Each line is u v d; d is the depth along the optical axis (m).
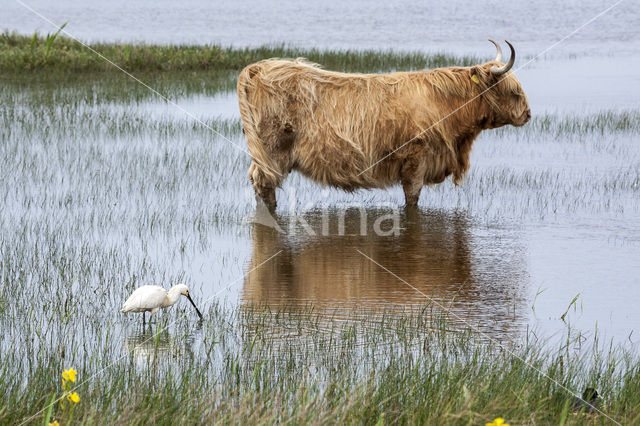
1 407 16.97
